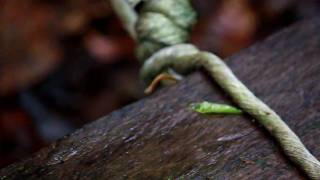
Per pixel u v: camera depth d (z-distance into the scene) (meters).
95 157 0.39
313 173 0.37
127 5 0.48
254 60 0.45
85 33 1.30
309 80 0.43
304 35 0.47
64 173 0.38
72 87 1.21
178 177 0.38
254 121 0.41
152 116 0.41
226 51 1.25
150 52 0.45
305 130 0.40
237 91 0.41
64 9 1.32
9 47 1.24
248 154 0.39
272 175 0.38
